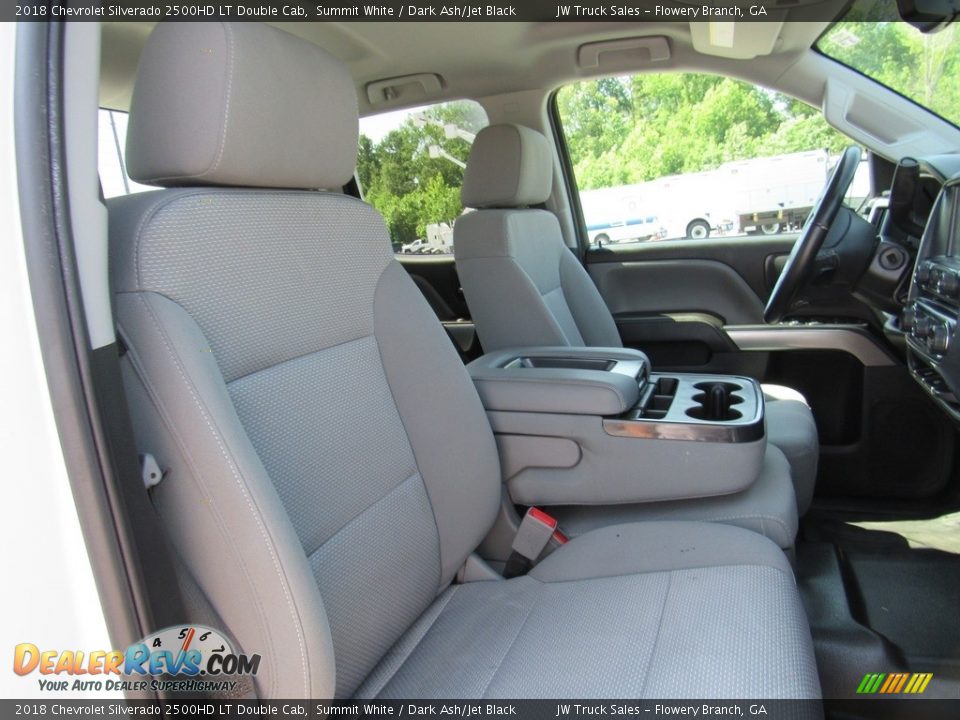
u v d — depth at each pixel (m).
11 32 0.69
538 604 1.24
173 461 0.81
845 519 2.15
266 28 0.98
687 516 1.49
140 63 0.93
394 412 1.23
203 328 0.92
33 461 0.70
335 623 1.03
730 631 1.04
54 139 0.68
